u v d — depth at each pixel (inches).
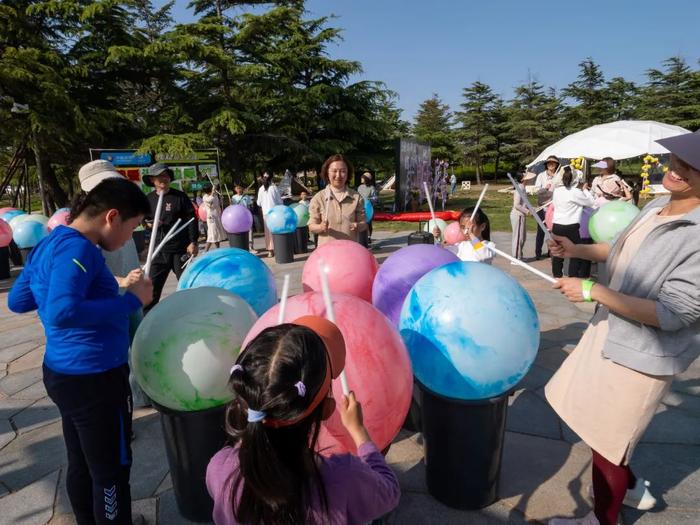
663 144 73.9
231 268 130.2
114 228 81.7
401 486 111.8
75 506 90.0
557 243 98.7
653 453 123.3
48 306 72.8
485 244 138.5
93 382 80.5
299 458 46.1
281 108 1055.0
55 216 266.5
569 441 130.4
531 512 102.6
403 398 79.0
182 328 88.2
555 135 1834.4
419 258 130.2
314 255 145.5
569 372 93.6
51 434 147.4
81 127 741.3
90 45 873.5
